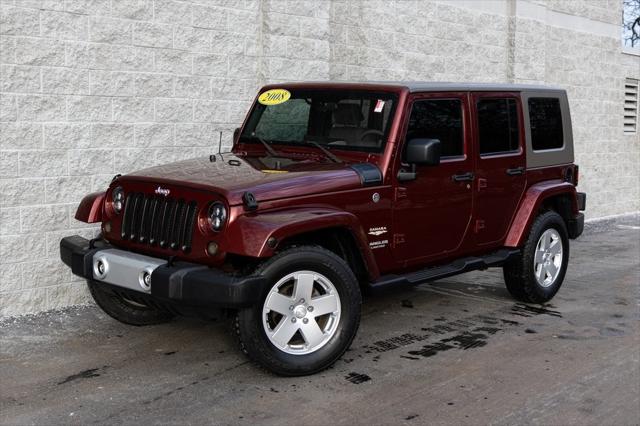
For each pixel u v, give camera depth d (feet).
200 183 16.93
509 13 39.83
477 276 28.50
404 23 34.30
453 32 36.81
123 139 23.94
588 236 39.63
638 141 50.70
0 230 21.25
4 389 16.35
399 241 19.52
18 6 21.26
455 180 20.84
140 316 20.58
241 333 16.33
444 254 20.92
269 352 16.55
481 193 21.72
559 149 25.05
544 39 41.68
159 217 17.40
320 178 17.79
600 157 47.24
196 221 16.62
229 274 16.14
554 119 25.02
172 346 19.33
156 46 24.61
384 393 16.49
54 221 22.36
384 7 33.35
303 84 21.53
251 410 15.43
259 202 16.48
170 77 25.08
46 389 16.39
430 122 20.20
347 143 19.86
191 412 15.29
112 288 17.69
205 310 16.44
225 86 26.76
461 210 21.17
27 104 21.62
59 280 22.54
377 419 15.11
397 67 34.24
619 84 48.34
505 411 15.64
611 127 47.96
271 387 16.67
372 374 17.66
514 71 39.93
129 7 23.79
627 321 22.68
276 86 22.16
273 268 16.29
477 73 38.37
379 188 18.83
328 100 20.59
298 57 28.71
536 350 19.71
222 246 16.14
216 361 18.28
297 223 16.34
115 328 20.79
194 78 25.77
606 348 19.98
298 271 16.78
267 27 27.66
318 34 29.27
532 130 23.80
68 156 22.58
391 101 19.51
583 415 15.52
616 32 47.73
